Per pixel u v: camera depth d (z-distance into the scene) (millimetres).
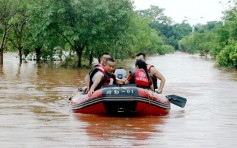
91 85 10164
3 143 6684
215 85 18922
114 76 10203
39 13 31203
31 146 6484
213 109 11273
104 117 9578
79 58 33344
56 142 6773
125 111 9898
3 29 34406
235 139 7203
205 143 6848
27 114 9945
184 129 8164
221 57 35406
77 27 31016
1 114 9906
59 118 9375
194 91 16266
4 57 49562
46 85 17672
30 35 37688
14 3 33969
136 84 9844
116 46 36750
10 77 21500
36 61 40469
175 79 22234
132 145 6594
